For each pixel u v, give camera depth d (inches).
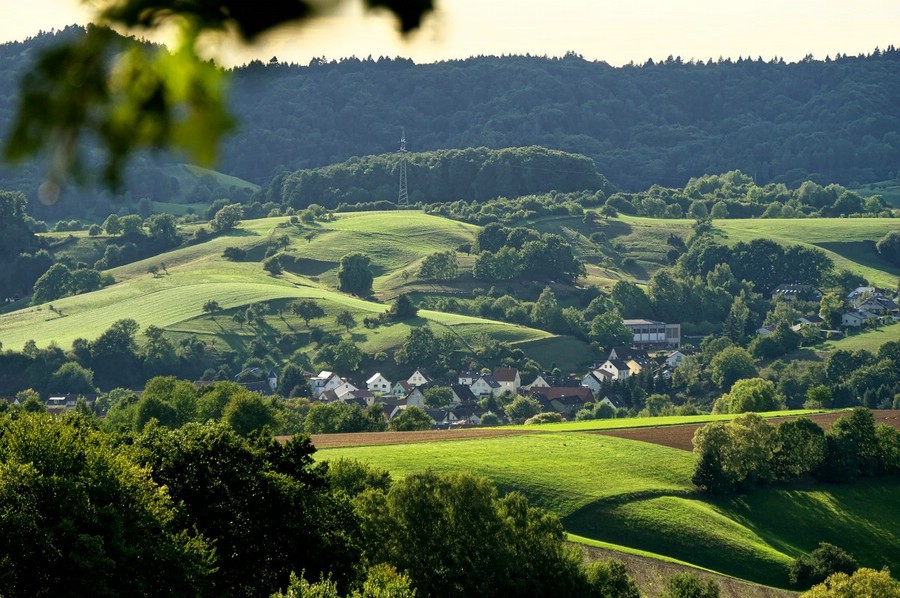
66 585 2512.3
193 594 2810.0
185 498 3378.4
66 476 2824.8
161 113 194.5
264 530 3393.2
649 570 5802.2
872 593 4921.3
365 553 4099.4
